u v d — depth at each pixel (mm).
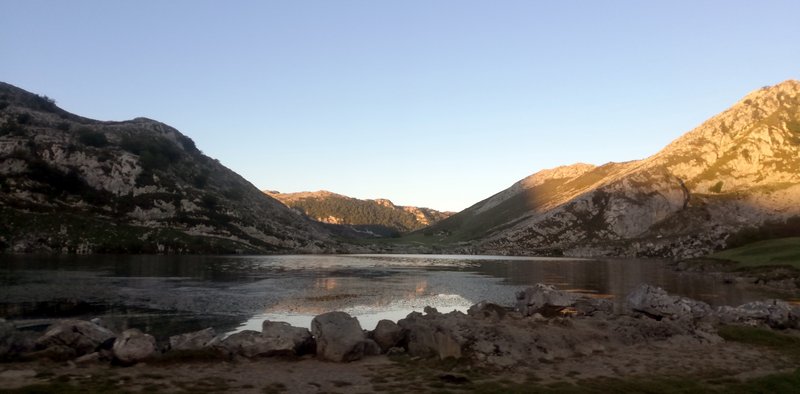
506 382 17297
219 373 17734
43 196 127812
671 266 104312
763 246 91562
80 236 116438
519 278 74812
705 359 21609
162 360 18703
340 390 16109
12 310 35594
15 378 15773
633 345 23953
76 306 38062
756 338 26000
